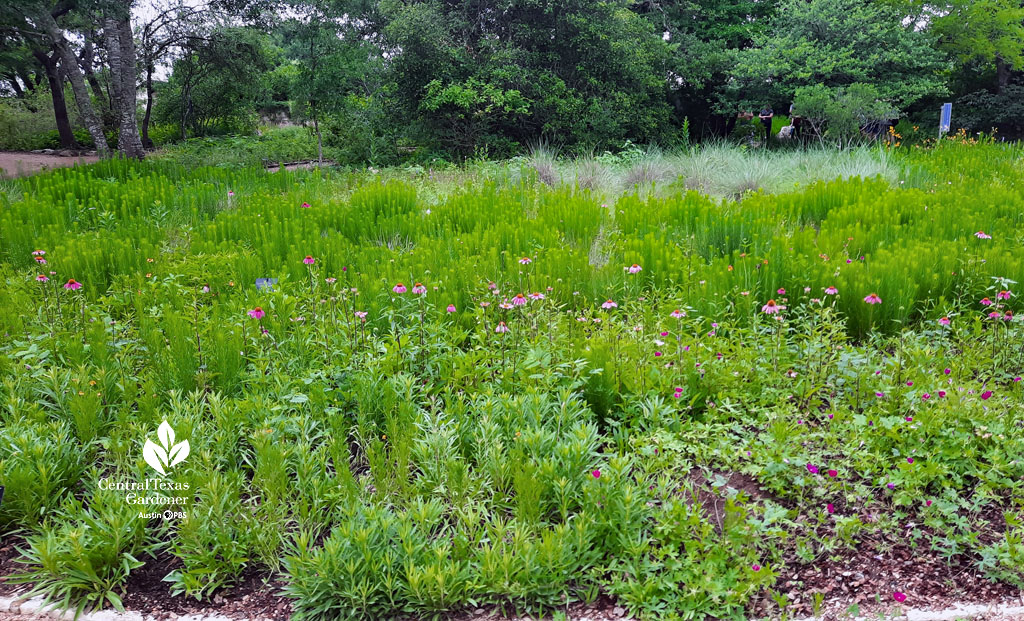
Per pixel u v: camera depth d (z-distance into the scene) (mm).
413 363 4480
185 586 2959
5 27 18500
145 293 5590
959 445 3477
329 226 8938
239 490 3301
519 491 3098
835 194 9070
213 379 4305
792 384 4289
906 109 24969
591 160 14977
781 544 3139
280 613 2852
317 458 3461
